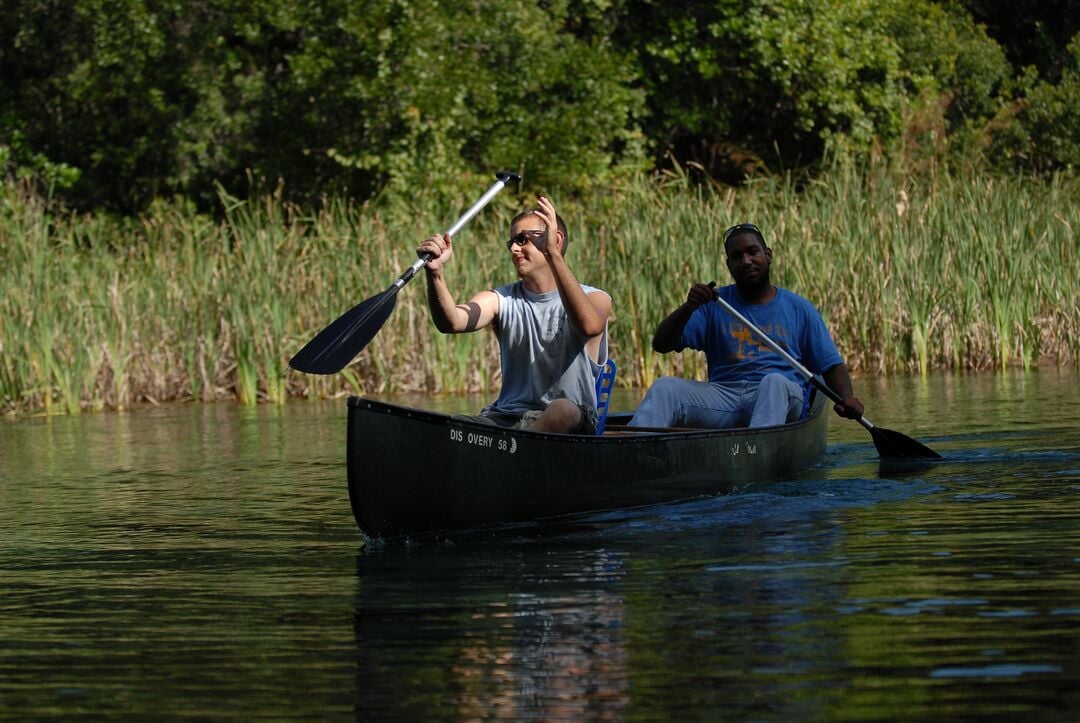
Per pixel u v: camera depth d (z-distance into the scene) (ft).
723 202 101.40
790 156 151.74
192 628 28.68
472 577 32.76
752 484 47.34
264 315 94.32
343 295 96.32
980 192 102.42
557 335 42.73
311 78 121.60
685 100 147.54
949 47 159.22
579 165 130.52
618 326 94.99
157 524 42.32
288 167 128.77
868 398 78.02
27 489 51.49
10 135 136.15
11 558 37.17
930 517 38.65
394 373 95.61
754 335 53.16
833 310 96.63
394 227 102.12
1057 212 102.83
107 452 64.34
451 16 125.70
